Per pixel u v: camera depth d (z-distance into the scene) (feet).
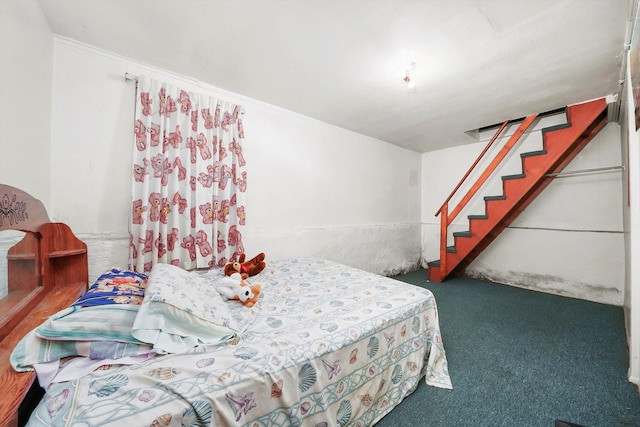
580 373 4.97
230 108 7.39
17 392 1.97
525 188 9.05
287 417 2.83
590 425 3.76
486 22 4.71
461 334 6.66
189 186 6.52
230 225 7.40
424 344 4.83
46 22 4.82
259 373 2.71
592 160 9.10
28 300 3.25
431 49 5.51
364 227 11.62
